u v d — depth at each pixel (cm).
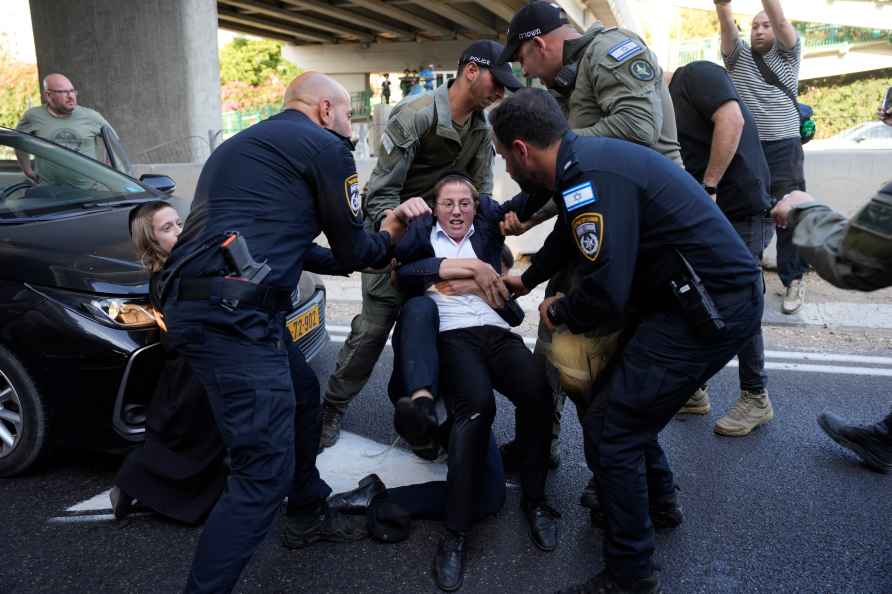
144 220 287
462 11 2702
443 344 283
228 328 213
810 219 197
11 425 322
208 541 210
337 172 229
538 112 221
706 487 312
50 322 301
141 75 1173
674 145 312
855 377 433
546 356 276
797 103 503
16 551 268
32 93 3966
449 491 257
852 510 292
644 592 236
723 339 224
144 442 293
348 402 353
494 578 254
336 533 275
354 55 3509
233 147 226
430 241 303
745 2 2683
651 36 3394
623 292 217
